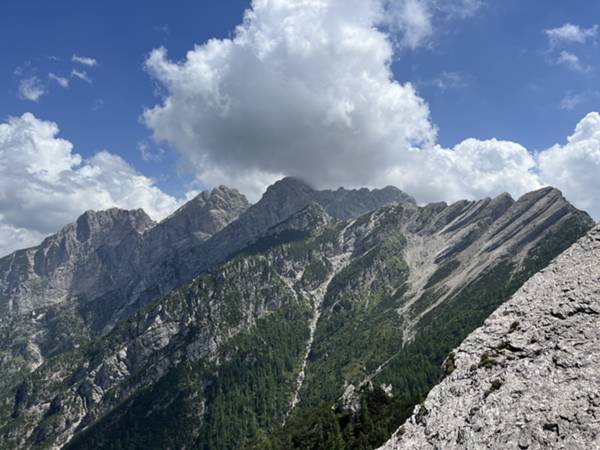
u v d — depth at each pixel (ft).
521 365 136.15
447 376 152.46
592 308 142.82
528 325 152.35
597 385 117.08
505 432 117.70
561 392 120.26
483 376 141.59
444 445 126.31
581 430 108.06
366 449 483.92
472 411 130.41
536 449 109.40
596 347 128.88
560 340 137.69
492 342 154.61
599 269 157.69
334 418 604.08
